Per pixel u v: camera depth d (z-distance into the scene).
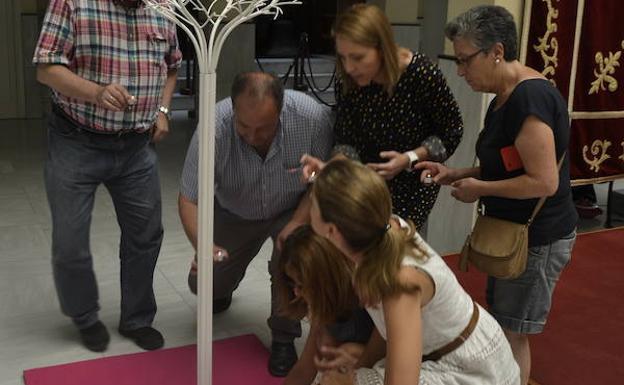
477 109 4.11
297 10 10.64
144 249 3.14
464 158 4.23
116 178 2.99
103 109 2.79
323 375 1.98
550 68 4.16
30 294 3.63
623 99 4.55
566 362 3.19
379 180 1.65
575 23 4.18
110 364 3.00
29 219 4.77
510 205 2.37
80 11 2.66
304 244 1.87
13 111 7.98
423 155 2.59
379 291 1.66
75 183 2.88
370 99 2.61
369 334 2.03
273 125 2.46
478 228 2.42
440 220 4.49
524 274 2.42
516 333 2.49
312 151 2.73
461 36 2.26
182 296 3.69
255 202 2.85
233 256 3.16
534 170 2.21
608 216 5.12
